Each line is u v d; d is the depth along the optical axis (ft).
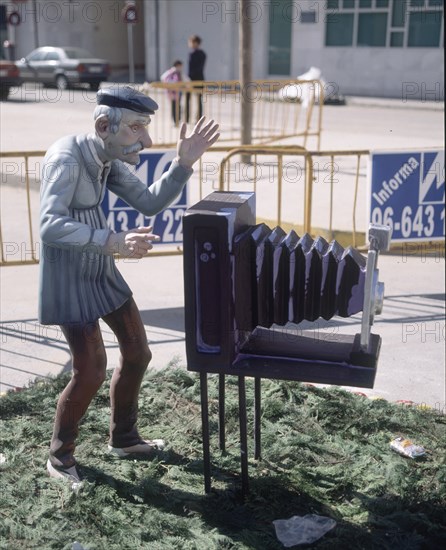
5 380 16.47
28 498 11.32
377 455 13.07
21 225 29.12
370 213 23.82
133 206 11.76
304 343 10.95
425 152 23.67
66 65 88.17
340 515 11.34
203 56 63.72
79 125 51.44
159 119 60.18
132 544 10.27
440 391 16.24
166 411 14.64
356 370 10.14
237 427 14.02
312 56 88.69
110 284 11.49
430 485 12.12
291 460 12.85
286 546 10.51
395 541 10.57
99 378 11.48
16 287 22.86
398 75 83.20
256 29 91.45
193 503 11.50
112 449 12.87
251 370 10.20
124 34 118.11
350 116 66.85
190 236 9.84
